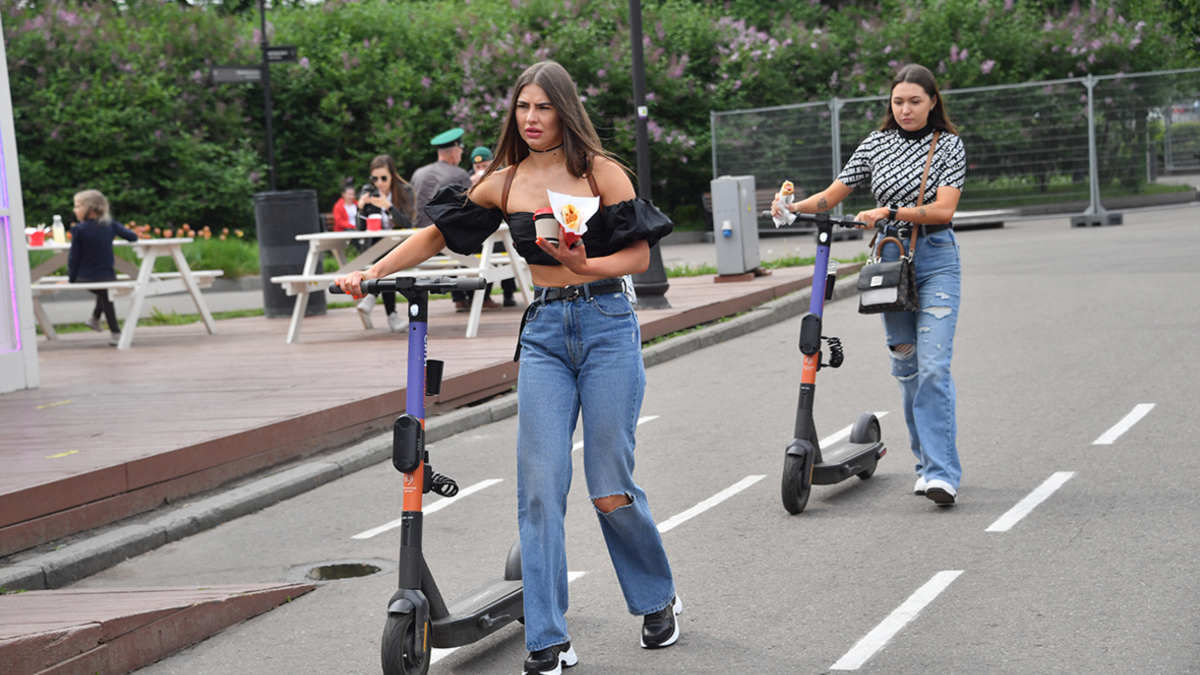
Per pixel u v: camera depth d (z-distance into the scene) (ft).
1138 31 86.94
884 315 18.70
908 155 18.03
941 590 14.17
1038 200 69.77
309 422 23.44
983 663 11.94
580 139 12.39
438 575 16.42
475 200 12.92
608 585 15.56
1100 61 87.04
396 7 91.45
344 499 21.16
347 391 26.14
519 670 12.96
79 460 19.81
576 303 12.50
